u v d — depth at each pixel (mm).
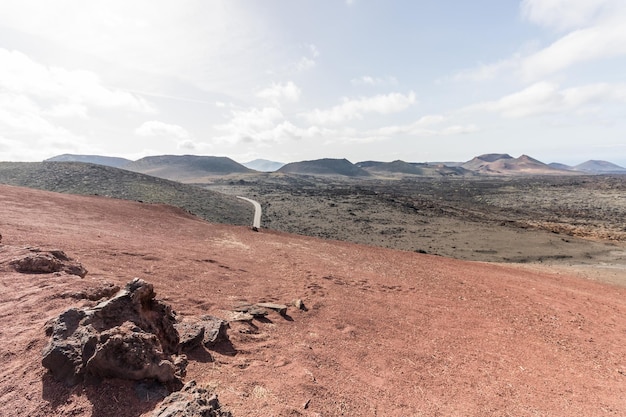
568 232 50406
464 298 13734
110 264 9234
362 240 44594
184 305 7531
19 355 3857
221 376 4758
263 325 7406
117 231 15555
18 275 6223
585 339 10500
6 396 3250
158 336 4703
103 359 3480
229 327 6715
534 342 9570
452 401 5633
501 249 39625
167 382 3816
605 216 68062
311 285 11828
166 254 12070
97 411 3154
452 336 9055
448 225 55156
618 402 6480
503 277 20578
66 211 18344
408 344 8023
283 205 77000
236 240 20703
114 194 64562
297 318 8438
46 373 3590
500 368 7395
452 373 6770
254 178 197625
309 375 5426
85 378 3482
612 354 9461
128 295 4711
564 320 12336
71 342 3783
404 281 15461
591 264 32469
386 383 5867
